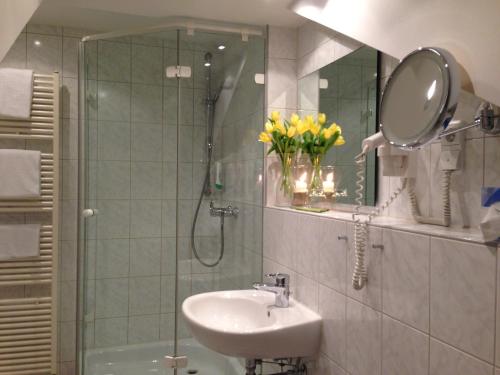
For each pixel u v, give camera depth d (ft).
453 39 3.48
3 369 8.43
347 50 6.24
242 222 7.76
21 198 8.40
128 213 8.04
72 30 9.04
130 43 7.75
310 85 7.39
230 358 7.11
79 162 8.21
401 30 4.12
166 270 7.88
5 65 8.68
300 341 5.38
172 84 7.68
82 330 8.27
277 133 7.07
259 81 7.75
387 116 3.90
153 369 7.73
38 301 8.66
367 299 4.54
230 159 7.73
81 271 8.34
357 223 4.61
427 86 3.42
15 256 8.38
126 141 7.97
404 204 4.95
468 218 4.00
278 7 6.99
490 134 3.71
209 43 7.57
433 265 3.59
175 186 7.80
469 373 3.21
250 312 6.43
